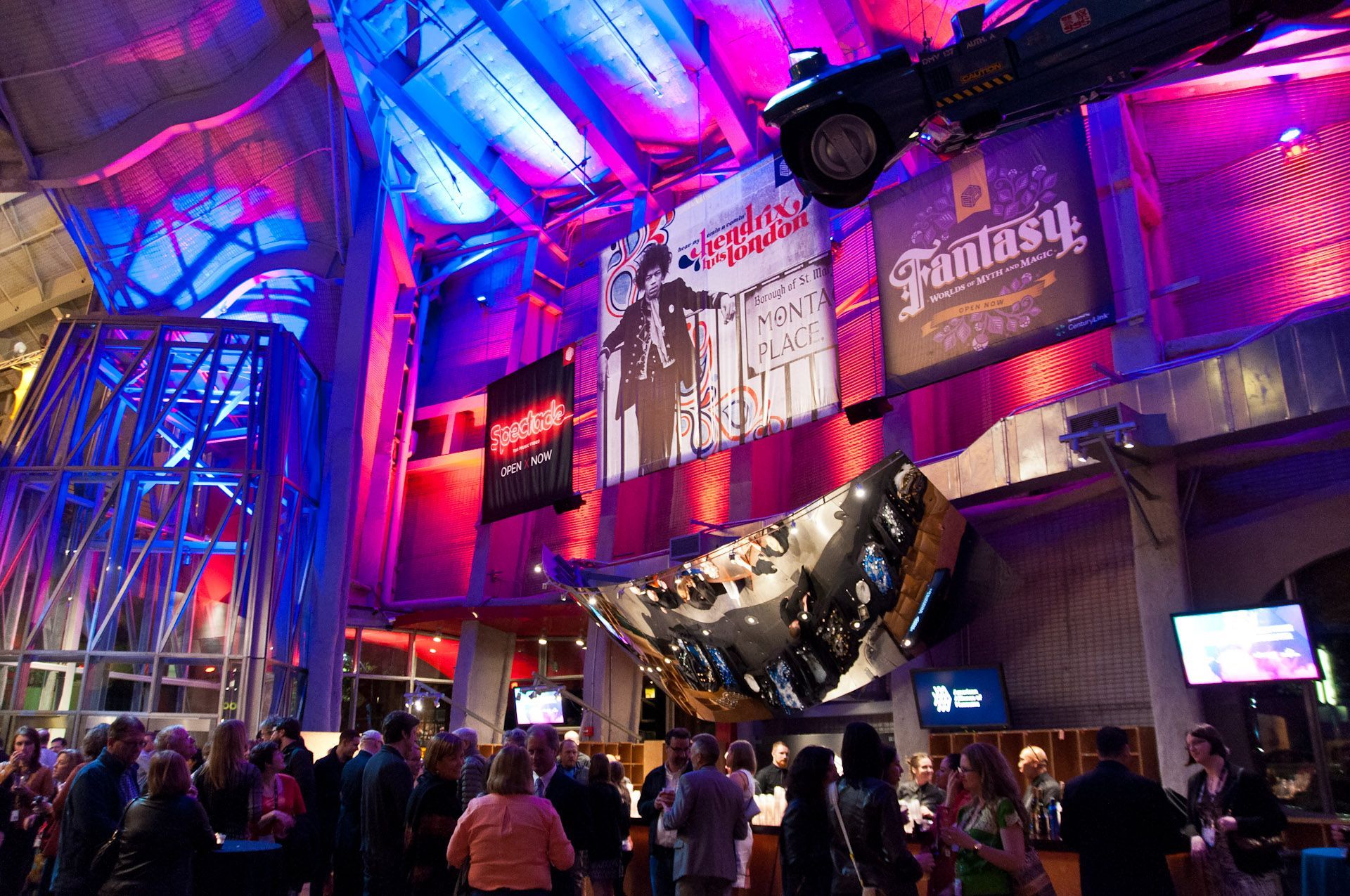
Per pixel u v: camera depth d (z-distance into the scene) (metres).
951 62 4.85
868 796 4.55
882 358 12.99
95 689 15.46
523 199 23.44
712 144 21.61
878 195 13.53
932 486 8.59
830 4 16.61
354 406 20.16
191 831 4.76
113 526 16.52
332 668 18.30
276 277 21.64
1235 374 9.45
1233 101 13.47
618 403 16.89
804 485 17.00
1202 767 5.79
